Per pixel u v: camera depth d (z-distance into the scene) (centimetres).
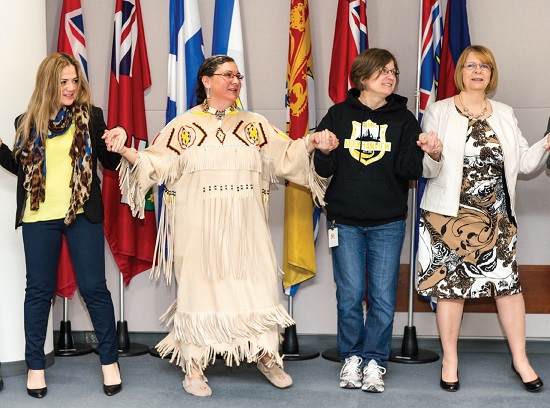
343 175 367
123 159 351
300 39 415
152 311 455
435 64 423
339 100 417
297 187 414
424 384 372
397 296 447
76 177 341
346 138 368
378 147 364
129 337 457
